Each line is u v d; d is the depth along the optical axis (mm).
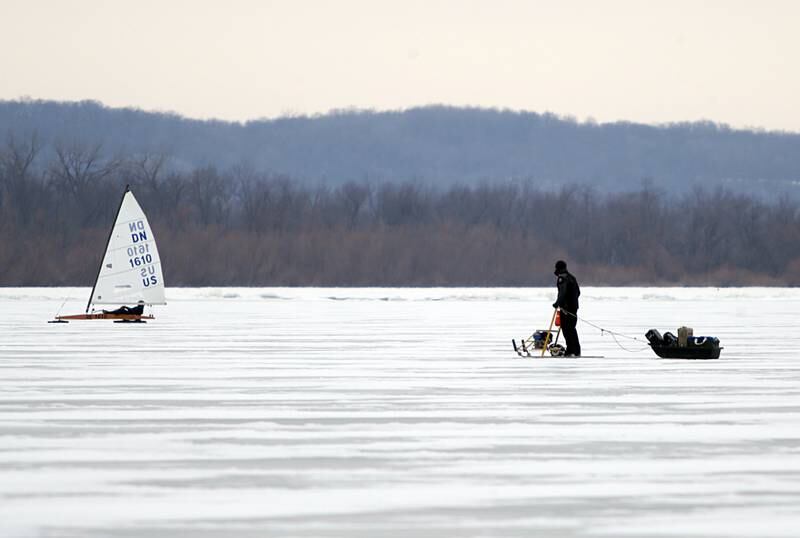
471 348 144250
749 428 73688
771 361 124938
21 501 52469
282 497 53375
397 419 78000
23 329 184375
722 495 53812
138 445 67125
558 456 63562
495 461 62125
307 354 133875
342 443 67938
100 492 54312
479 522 48844
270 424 75688
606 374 109438
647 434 71250
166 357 129125
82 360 124688
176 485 55875
